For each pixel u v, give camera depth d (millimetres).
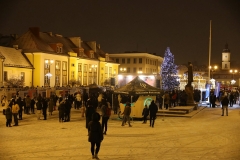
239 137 14727
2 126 18469
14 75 45125
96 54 68688
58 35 61688
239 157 10742
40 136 14828
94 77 65625
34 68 49531
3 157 10531
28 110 25344
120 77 50281
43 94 33688
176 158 10523
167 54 56281
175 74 56219
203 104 37375
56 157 10555
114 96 25750
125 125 19078
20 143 13023
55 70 53000
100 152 11359
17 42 51875
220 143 13258
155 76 47719
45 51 50312
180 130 16922
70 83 53750
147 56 88938
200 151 11672
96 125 10211
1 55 41844
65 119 20875
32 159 10266
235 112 27672
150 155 10930
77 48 60812
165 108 30047
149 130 16906
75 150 11664
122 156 10742
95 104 21156
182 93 31234
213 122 20500
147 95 22031
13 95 29344
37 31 53156
